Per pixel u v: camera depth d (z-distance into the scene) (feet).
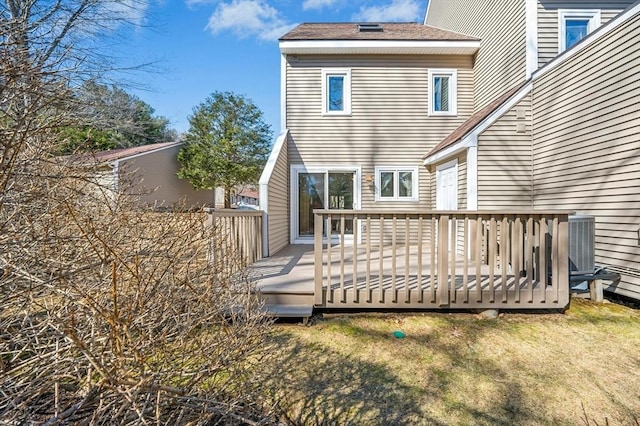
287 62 28.91
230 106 65.67
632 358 9.86
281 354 10.00
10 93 6.60
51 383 5.41
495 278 14.83
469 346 10.56
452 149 21.65
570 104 17.13
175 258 7.85
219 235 12.10
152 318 6.56
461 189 21.84
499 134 20.24
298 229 29.14
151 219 11.18
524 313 12.97
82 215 8.64
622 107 14.17
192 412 5.91
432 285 12.50
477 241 12.43
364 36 29.01
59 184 8.68
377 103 28.96
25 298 6.68
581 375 9.05
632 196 13.69
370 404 7.92
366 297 12.53
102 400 5.11
